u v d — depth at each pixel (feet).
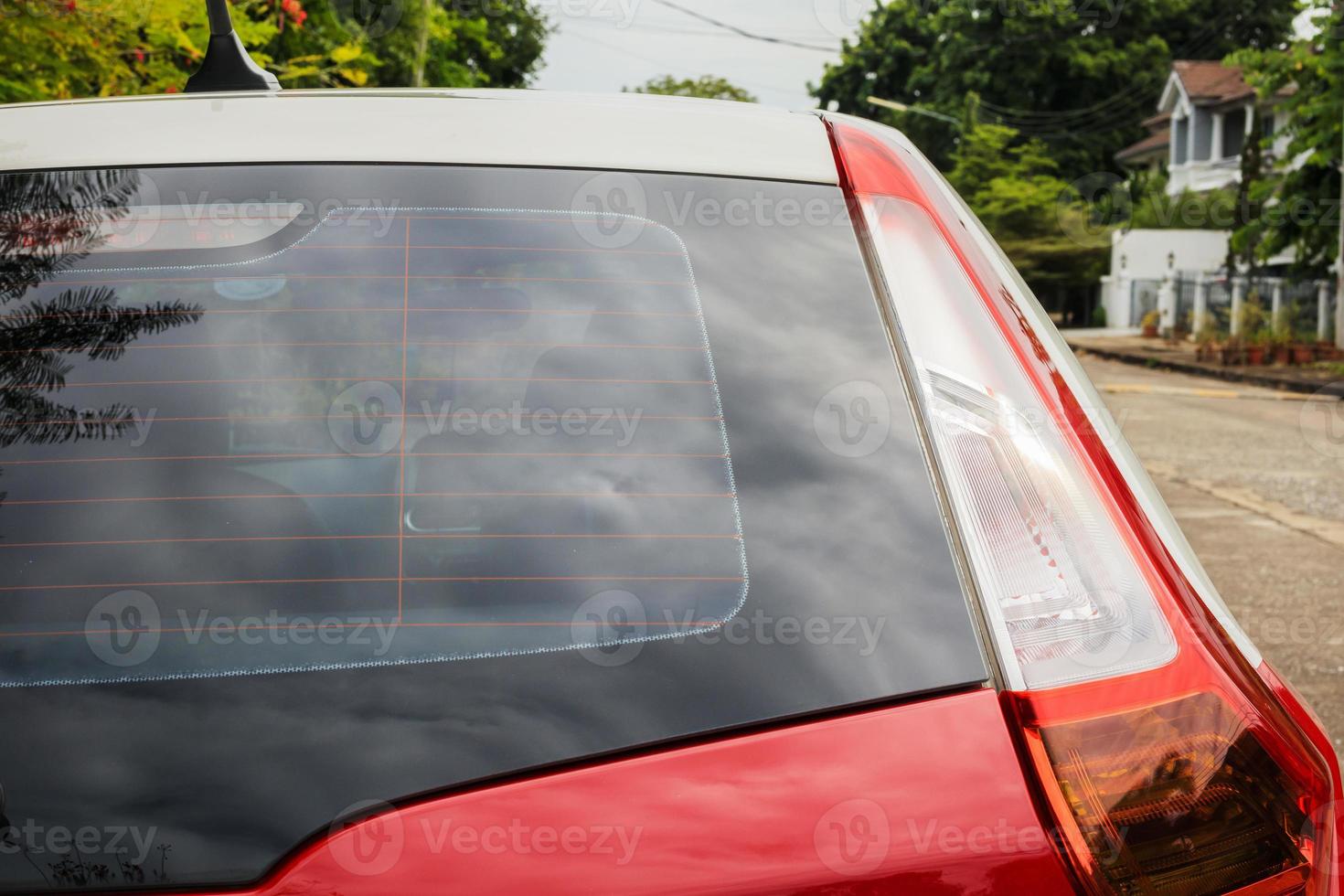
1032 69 189.67
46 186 4.41
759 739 3.41
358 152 4.54
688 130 4.85
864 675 3.55
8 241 4.29
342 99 4.98
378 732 3.38
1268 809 3.61
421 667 3.51
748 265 4.38
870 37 210.79
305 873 3.17
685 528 3.82
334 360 4.05
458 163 4.52
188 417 3.95
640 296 4.25
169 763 3.34
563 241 4.35
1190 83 157.99
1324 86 78.18
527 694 3.46
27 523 3.76
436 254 4.27
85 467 3.85
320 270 4.22
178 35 20.84
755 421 4.04
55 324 4.14
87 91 19.60
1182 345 107.86
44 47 18.22
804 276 4.39
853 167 4.76
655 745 3.39
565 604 3.67
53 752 3.36
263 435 3.92
